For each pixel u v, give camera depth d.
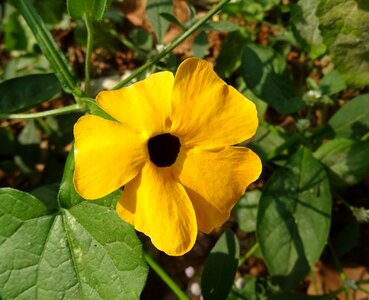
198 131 0.08
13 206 0.09
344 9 0.12
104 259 0.09
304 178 0.11
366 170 0.11
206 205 0.08
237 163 0.08
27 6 0.09
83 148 0.07
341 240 0.12
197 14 0.15
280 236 0.11
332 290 0.12
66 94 0.14
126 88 0.07
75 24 0.14
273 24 0.14
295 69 0.14
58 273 0.09
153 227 0.08
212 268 0.10
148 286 0.12
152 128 0.07
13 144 0.13
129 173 0.07
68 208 0.09
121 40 0.13
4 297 0.08
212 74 0.07
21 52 0.14
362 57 0.12
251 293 0.11
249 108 0.08
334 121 0.12
